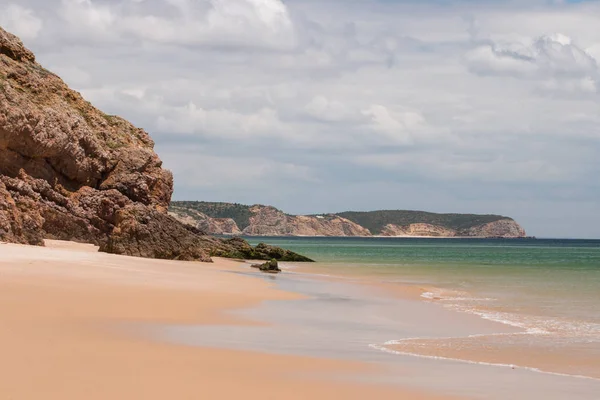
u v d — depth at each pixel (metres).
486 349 19.03
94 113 73.75
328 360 16.02
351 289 37.84
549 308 29.81
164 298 25.88
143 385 12.14
